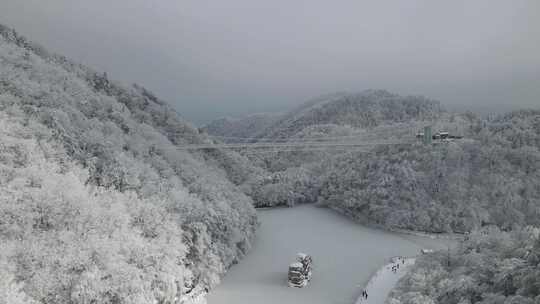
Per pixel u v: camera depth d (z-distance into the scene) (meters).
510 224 89.06
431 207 93.50
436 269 49.88
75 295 34.03
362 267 68.50
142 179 59.56
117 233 41.94
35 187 41.12
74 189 42.50
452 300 39.84
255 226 85.88
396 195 99.25
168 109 133.88
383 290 56.72
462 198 94.19
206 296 54.12
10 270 31.91
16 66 71.94
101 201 45.78
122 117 84.19
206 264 54.16
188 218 56.88
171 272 44.41
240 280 60.72
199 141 119.56
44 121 54.75
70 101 70.94
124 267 38.75
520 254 43.22
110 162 57.28
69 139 54.78
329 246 81.44
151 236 48.91
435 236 89.62
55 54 117.75
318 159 157.50
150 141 82.69
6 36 101.12
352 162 123.19
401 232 93.50
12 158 43.56
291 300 54.03
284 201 121.81
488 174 97.12
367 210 101.62
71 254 36.25
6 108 52.00
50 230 38.09
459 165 100.06
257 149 170.75
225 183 89.50
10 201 37.06
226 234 65.00
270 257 72.56
